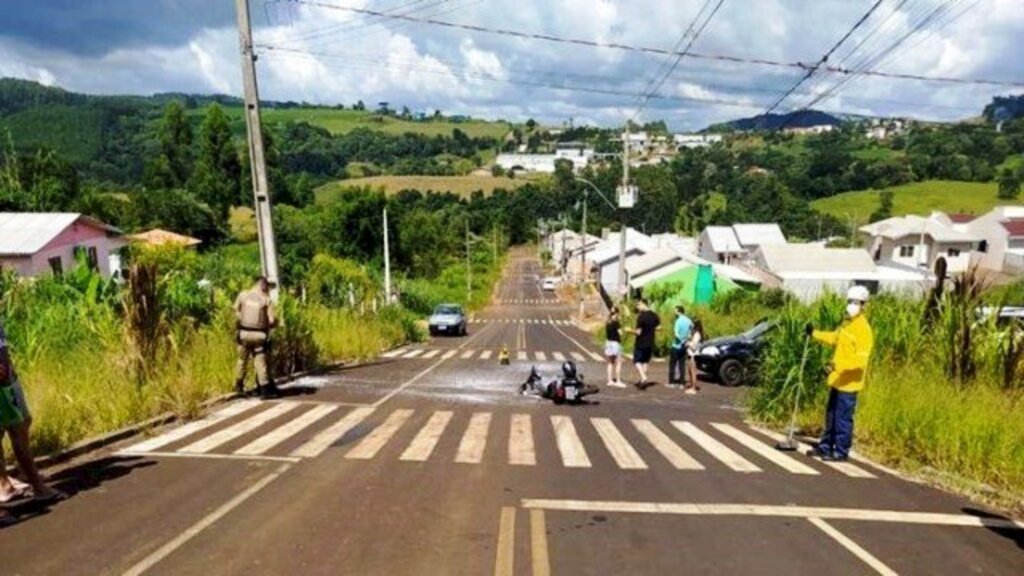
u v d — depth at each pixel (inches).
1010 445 292.4
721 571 185.3
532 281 3924.7
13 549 188.1
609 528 214.4
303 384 512.4
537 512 226.7
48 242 1157.7
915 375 379.6
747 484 266.5
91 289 482.9
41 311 479.8
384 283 1764.3
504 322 2012.8
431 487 250.4
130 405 337.4
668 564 188.7
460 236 4291.3
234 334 491.2
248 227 3189.0
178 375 389.7
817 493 257.0
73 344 429.4
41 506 221.5
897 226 2588.6
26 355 398.3
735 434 370.9
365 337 851.4
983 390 350.0
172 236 2031.3
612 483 262.5
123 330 386.6
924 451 313.1
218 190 3250.5
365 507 227.0
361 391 482.0
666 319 1117.1
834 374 313.6
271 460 280.5
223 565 180.5
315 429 342.0
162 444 304.3
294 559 185.3
